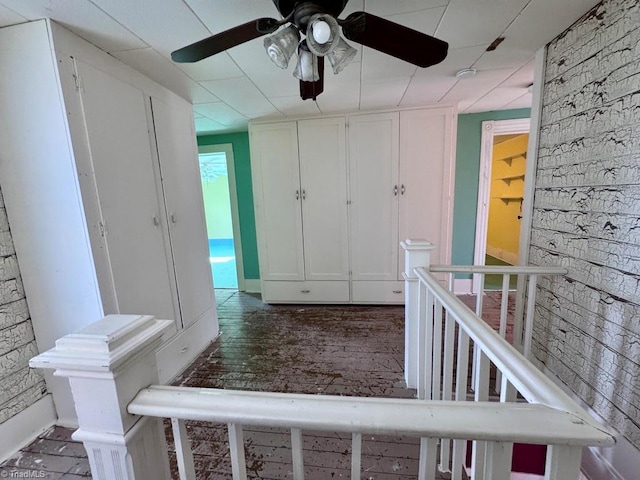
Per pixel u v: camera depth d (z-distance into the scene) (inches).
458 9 55.4
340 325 114.2
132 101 72.1
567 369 66.1
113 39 59.5
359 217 125.6
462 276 146.9
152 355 26.5
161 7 50.4
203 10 51.6
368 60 73.7
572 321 64.4
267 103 103.6
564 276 66.7
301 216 129.3
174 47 63.1
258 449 59.1
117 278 66.2
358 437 22.5
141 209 74.5
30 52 53.9
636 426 49.6
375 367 85.7
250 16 53.7
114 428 24.2
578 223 62.4
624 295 51.8
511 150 216.7
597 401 57.8
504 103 117.3
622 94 51.3
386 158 119.8
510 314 122.0
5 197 59.3
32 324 63.6
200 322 99.4
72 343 23.5
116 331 23.9
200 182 102.6
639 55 48.0
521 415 20.1
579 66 60.8
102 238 62.4
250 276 162.7
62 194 58.1
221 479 53.4
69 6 48.9
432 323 56.7
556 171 69.0
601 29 55.0
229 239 349.1
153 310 77.8
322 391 76.0
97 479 26.4
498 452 22.5
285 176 127.5
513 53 73.7
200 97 94.4
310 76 48.4
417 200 121.0
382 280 128.5
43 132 56.2
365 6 53.6
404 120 116.2
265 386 79.0
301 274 134.2
